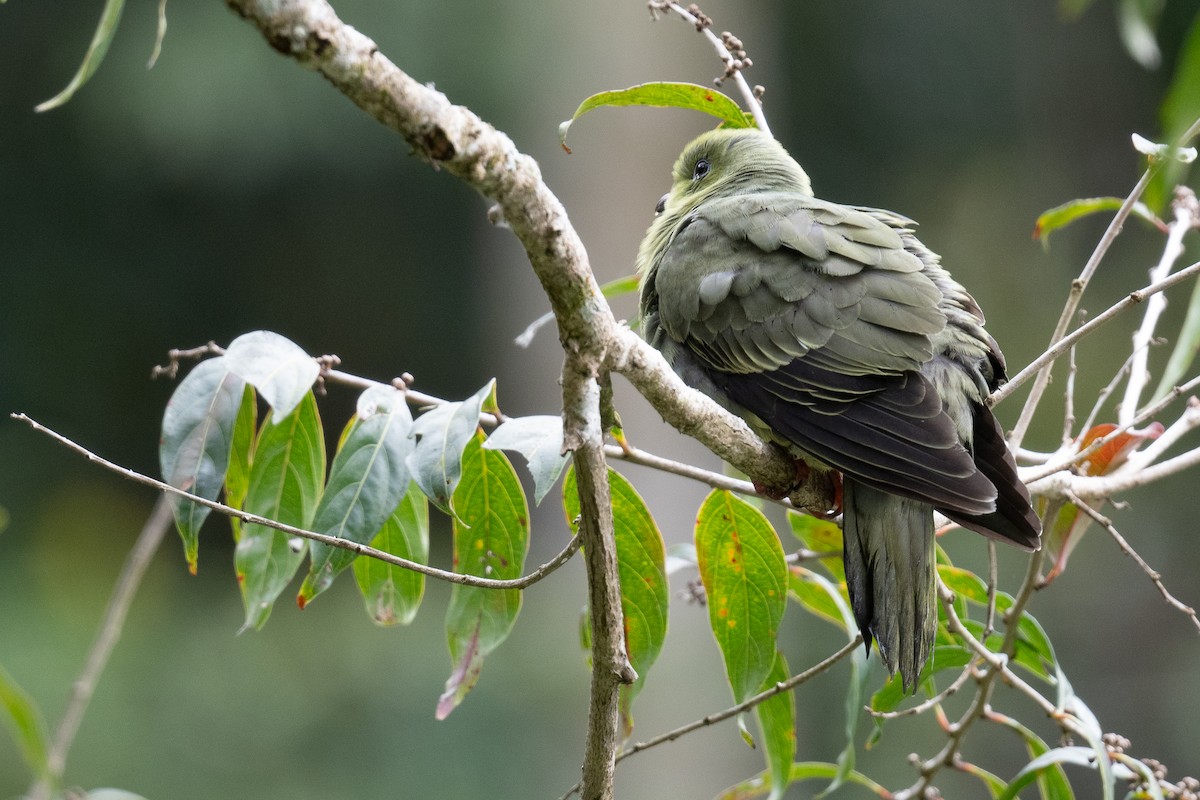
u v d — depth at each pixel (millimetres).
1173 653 16172
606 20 15062
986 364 5711
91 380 18047
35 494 16984
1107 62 19625
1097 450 5777
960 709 12578
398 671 14117
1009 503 5309
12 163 17422
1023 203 19656
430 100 3221
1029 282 19094
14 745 12148
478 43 14961
